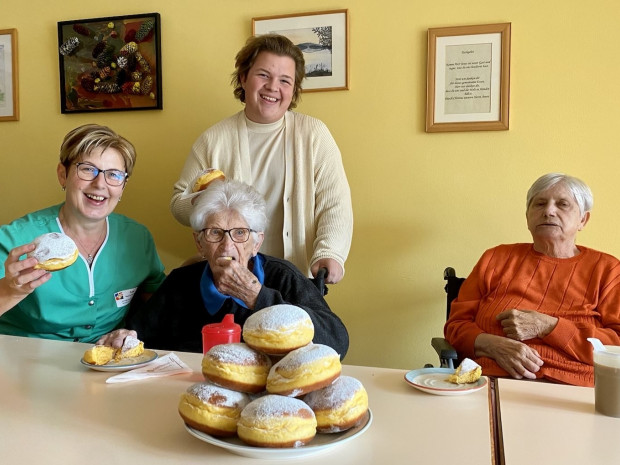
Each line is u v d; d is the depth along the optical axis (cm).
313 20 221
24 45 258
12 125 262
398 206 221
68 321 163
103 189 159
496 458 76
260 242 147
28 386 102
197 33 237
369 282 225
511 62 207
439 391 96
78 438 79
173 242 248
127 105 246
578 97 203
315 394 76
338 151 203
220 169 202
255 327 79
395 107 218
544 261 184
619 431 82
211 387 76
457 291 201
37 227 164
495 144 210
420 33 213
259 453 69
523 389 102
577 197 179
